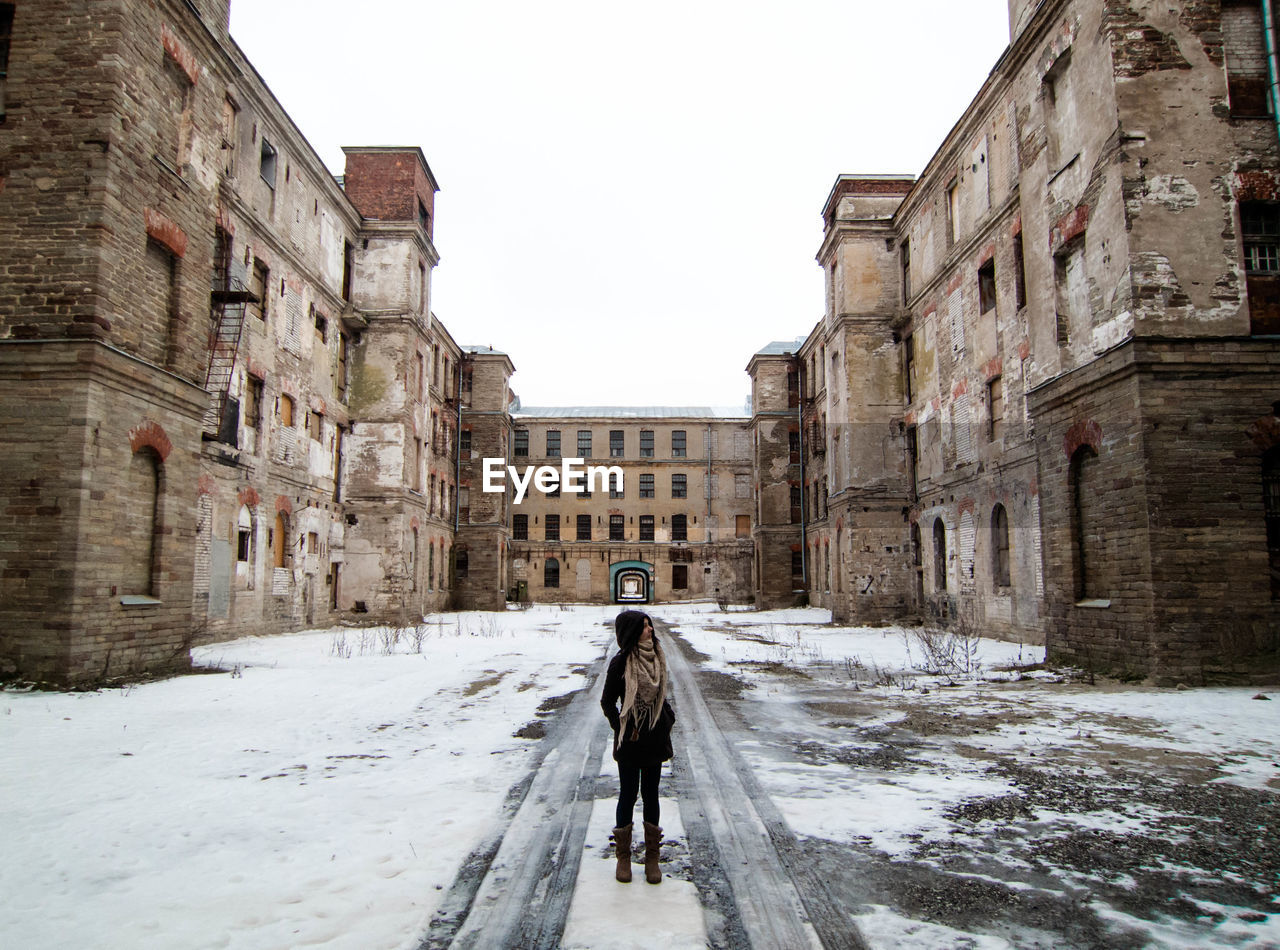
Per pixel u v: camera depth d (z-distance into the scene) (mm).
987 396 22625
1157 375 12992
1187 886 4922
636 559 57469
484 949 4070
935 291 26844
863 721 10211
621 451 58688
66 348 12672
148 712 10562
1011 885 4930
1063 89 15750
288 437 25594
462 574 48125
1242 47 13812
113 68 13422
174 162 15133
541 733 9430
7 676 12203
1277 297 13398
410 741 8969
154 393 14203
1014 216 20891
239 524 22203
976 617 23250
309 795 6773
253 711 10758
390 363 31969
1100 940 4215
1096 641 14109
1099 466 14156
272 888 4801
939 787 7074
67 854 5348
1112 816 6250
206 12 16453
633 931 4273
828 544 41656
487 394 50531
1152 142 13531
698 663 16953
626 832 4973
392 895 4711
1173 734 9234
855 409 30594
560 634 25953
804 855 5430
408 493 32188
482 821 6082
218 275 21234
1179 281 13219
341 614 30219
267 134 24219
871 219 31453
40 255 13070
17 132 13336
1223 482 12805
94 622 12680
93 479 12719
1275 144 13477
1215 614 12570
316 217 28156
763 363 50500
